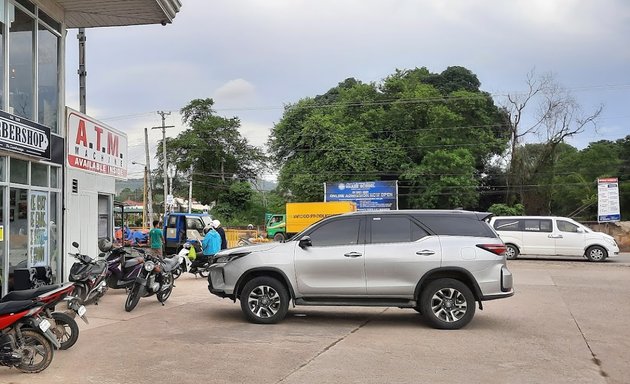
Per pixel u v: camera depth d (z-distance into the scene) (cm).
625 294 1319
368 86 6038
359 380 593
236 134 7319
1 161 1106
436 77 6312
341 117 5797
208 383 579
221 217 6688
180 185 7288
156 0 1391
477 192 5378
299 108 5900
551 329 889
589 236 2328
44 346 624
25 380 589
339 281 909
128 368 636
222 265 964
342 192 4781
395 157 5488
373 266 900
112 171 1697
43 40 1338
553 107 5216
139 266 1173
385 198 4684
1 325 609
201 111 7325
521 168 5350
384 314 1032
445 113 5288
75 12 1464
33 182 1247
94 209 1574
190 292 1348
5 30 1150
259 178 7538
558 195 6109
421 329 884
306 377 602
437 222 926
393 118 5691
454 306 886
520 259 2467
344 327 898
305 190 5406
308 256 920
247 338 807
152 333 841
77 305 761
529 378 606
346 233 933
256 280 931
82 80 2412
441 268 887
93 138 1555
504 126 5528
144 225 5075
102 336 817
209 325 912
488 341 795
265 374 613
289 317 995
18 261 1175
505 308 1105
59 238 1357
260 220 6938
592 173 6197
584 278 1669
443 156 5134
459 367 649
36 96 1270
